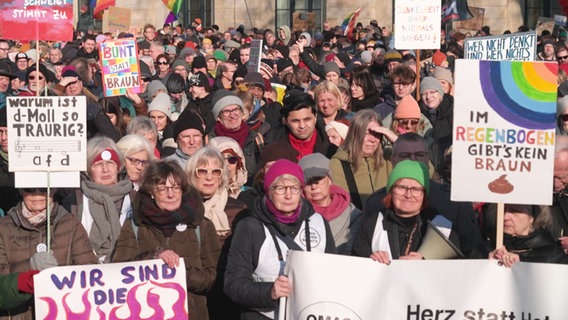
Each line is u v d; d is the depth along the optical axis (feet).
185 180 27.76
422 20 50.39
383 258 25.35
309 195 29.66
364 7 135.64
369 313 25.31
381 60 63.67
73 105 28.86
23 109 28.78
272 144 31.86
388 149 34.88
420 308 25.35
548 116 25.35
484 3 135.03
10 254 27.63
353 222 29.99
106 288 26.73
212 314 29.63
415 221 26.73
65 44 98.27
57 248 27.84
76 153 28.86
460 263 25.30
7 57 78.33
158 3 139.03
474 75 25.44
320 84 41.27
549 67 25.29
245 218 27.14
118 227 29.89
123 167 31.68
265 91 53.93
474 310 25.29
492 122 25.48
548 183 25.45
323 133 38.22
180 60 65.51
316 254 25.36
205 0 140.46
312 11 137.08
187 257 27.63
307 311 25.36
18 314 27.86
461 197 25.66
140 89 49.67
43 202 27.91
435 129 44.11
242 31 116.78
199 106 52.08
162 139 44.34
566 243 28.66
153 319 26.84
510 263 25.17
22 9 36.04
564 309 24.98
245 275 26.55
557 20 104.06
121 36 84.33
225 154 33.73
